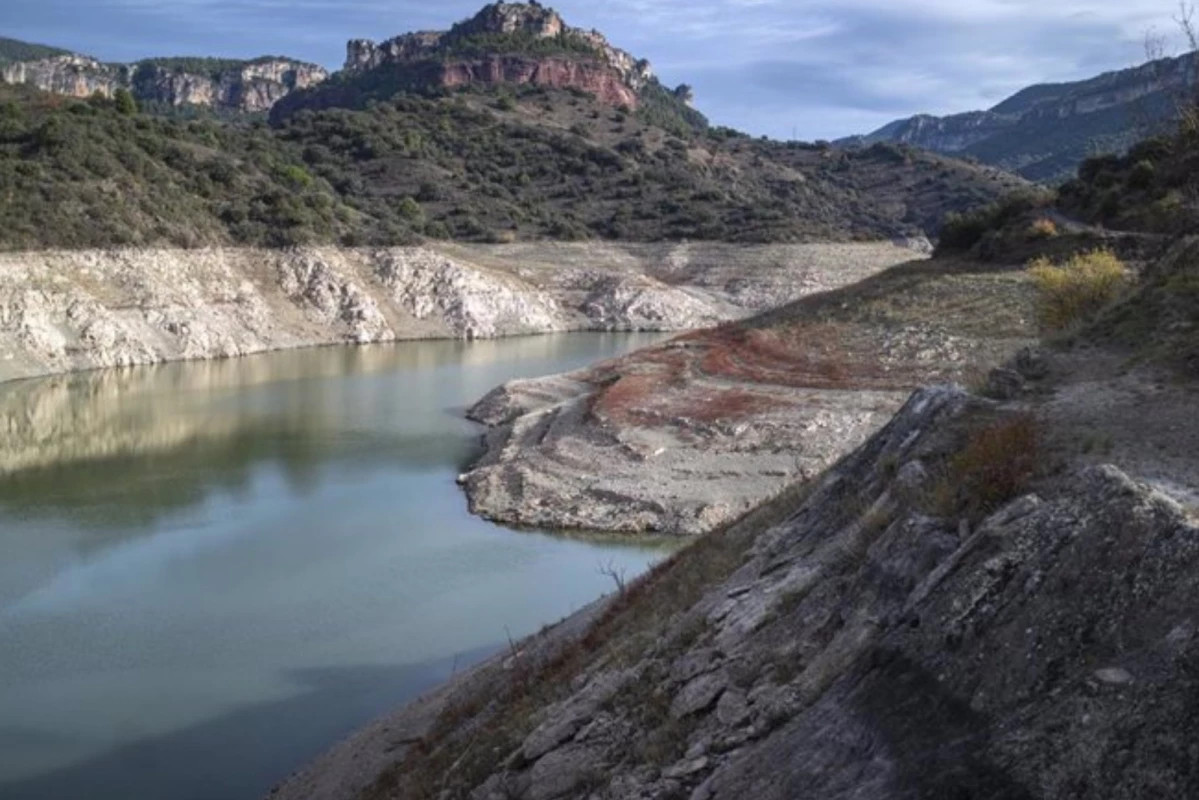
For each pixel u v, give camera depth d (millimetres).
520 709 16703
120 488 44344
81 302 82188
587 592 32031
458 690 21828
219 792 20547
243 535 37750
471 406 64438
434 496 43688
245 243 103438
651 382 54188
